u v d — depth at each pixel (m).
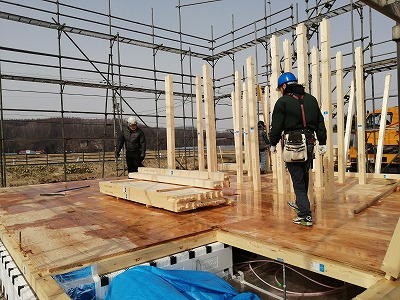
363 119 6.43
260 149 9.45
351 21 9.51
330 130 5.03
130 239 3.23
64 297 2.11
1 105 9.48
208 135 7.20
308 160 3.57
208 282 2.65
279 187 5.68
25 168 21.17
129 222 3.96
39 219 4.26
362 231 3.25
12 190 7.27
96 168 22.45
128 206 5.03
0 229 3.87
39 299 2.32
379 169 7.63
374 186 6.16
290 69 5.44
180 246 3.20
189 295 2.42
